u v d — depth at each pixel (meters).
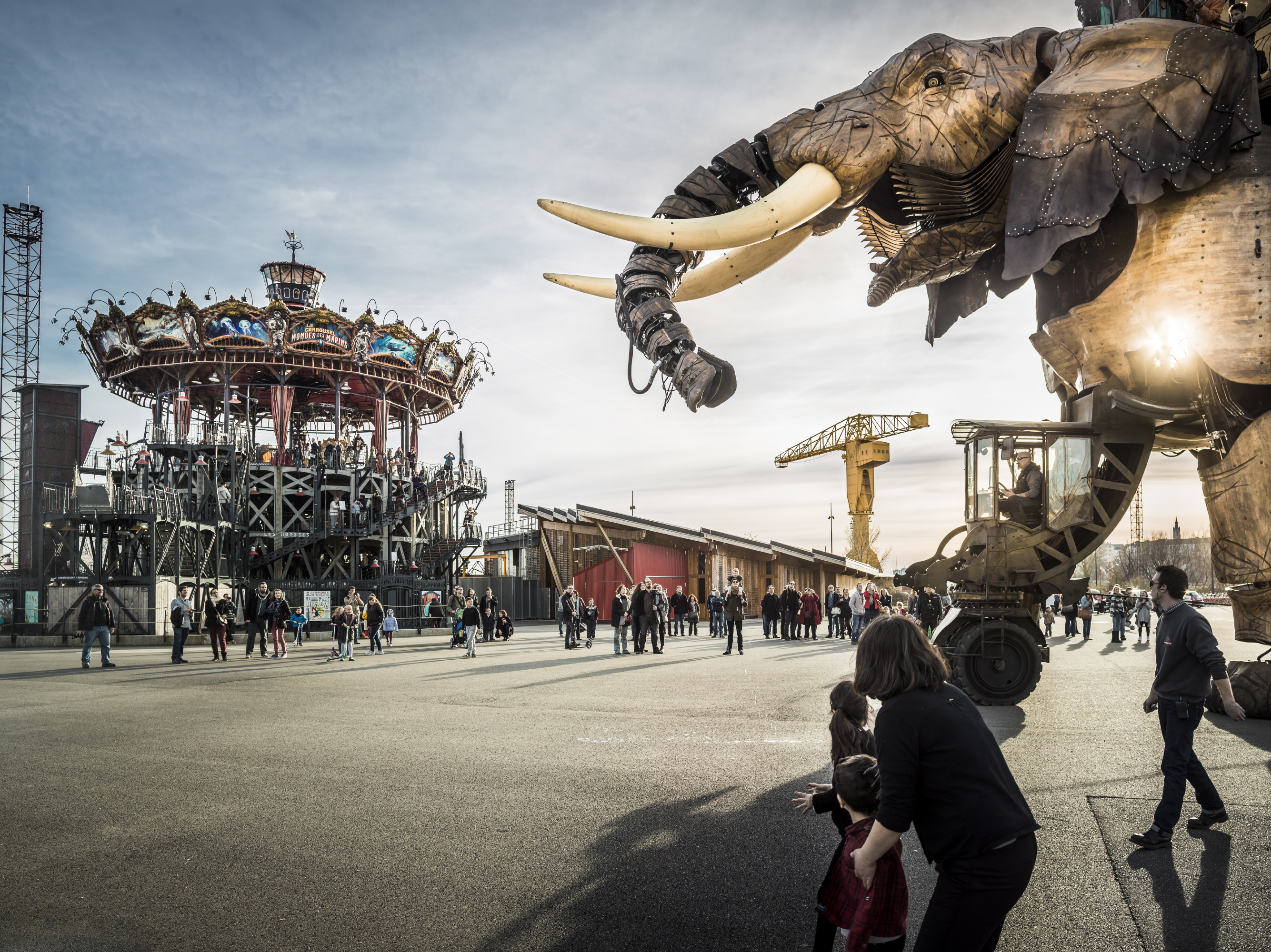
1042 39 10.27
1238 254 9.12
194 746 7.93
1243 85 9.09
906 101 10.25
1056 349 10.77
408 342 50.12
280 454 47.56
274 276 53.75
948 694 2.44
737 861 4.53
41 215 60.12
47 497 33.88
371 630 23.39
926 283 11.88
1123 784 6.05
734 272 11.60
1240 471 9.46
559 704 10.90
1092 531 10.67
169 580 32.47
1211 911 3.81
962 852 2.31
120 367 46.81
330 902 3.98
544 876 4.30
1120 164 9.09
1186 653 4.66
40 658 21.73
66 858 4.66
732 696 11.58
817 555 48.84
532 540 50.56
